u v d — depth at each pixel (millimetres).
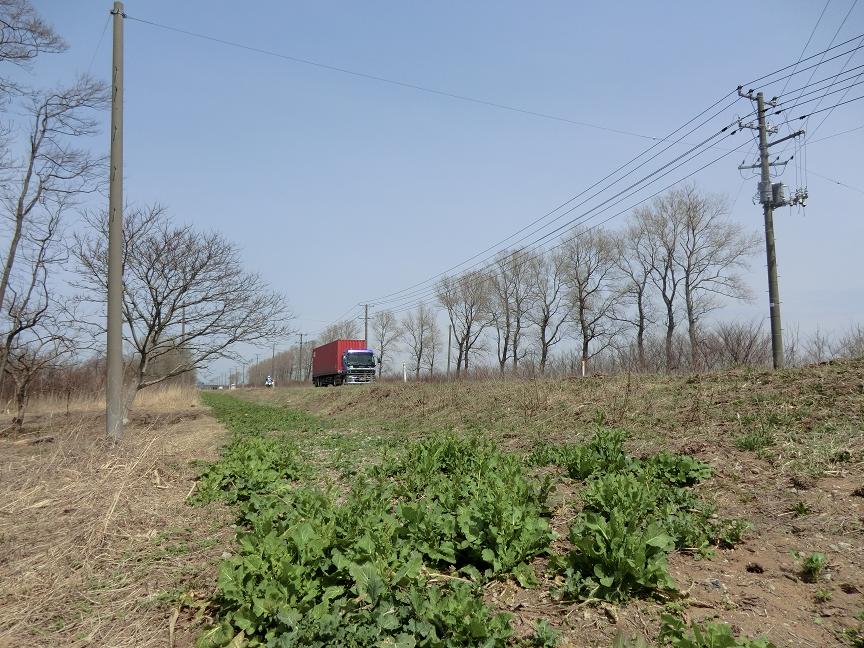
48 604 4508
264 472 8148
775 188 17938
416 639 3506
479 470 7254
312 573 4113
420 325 68812
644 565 4062
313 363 52812
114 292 12023
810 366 11102
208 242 16844
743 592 4047
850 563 4281
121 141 12391
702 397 10461
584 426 10430
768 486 5906
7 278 16547
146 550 5555
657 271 42219
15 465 8891
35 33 16094
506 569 4457
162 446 10680
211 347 17234
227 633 3781
